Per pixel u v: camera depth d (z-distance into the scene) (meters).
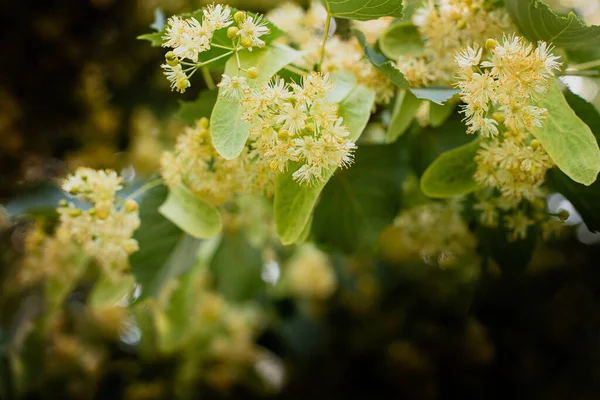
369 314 1.33
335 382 1.34
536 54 0.60
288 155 0.60
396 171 0.77
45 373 1.01
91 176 0.68
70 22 1.06
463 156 0.67
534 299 1.01
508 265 0.74
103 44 1.10
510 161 0.64
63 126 1.12
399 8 0.63
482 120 0.61
